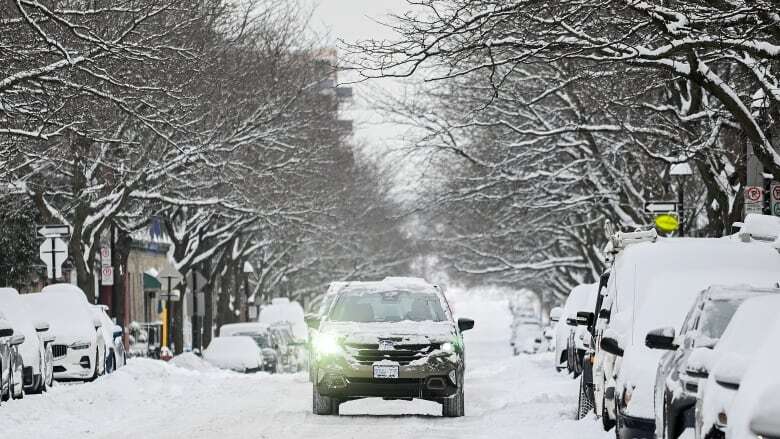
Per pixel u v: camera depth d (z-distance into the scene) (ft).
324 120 267.39
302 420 107.55
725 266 89.86
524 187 233.55
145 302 409.90
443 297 115.24
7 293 143.54
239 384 164.66
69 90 157.69
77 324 166.30
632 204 212.23
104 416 117.80
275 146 246.68
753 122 111.86
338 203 310.65
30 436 98.32
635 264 92.17
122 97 163.73
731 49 119.03
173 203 222.48
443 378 108.17
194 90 190.19
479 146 234.99
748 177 135.95
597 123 203.10
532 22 114.62
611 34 133.69
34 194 204.95
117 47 139.23
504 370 208.64
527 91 204.95
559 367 186.91
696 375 60.29
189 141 209.46
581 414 101.65
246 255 334.85
